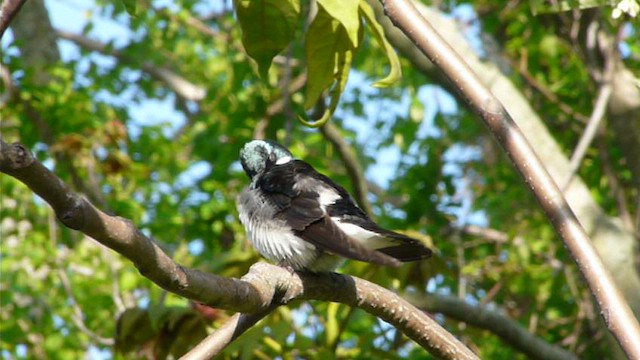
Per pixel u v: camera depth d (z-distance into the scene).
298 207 6.65
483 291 14.81
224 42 17.52
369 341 9.70
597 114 9.68
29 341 13.82
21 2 4.60
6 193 14.38
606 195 14.41
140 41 18.14
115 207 14.17
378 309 5.95
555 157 10.80
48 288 13.70
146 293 13.85
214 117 15.17
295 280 5.68
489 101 5.16
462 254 13.80
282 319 8.86
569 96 14.88
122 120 16.27
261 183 7.04
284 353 8.70
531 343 10.78
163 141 15.78
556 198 5.08
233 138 14.25
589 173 14.37
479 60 11.22
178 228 14.70
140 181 14.77
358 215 6.57
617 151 14.38
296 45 14.25
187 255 13.72
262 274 5.52
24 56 16.56
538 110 14.88
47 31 16.72
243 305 5.21
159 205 15.02
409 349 12.61
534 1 6.27
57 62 15.93
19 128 14.45
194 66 18.50
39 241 13.77
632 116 11.70
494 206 14.84
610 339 10.47
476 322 10.68
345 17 5.01
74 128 14.24
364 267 8.96
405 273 9.20
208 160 15.07
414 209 14.27
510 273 13.92
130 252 4.35
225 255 8.98
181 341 8.47
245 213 6.89
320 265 6.32
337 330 8.77
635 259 10.95
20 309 13.53
